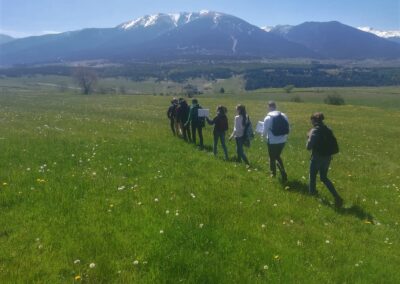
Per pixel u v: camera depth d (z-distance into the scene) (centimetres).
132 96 9962
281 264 1037
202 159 2108
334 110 7350
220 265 980
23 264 900
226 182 1702
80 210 1227
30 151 2005
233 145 2828
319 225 1374
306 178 1975
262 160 2338
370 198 1828
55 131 2816
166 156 2131
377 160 2969
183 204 1349
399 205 1781
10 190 1355
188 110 2762
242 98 13925
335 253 1167
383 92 17462
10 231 1068
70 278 870
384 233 1416
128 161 1933
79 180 1523
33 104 6075
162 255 988
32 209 1212
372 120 6003
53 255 952
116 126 3384
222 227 1195
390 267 1145
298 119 5447
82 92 14688
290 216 1414
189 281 905
